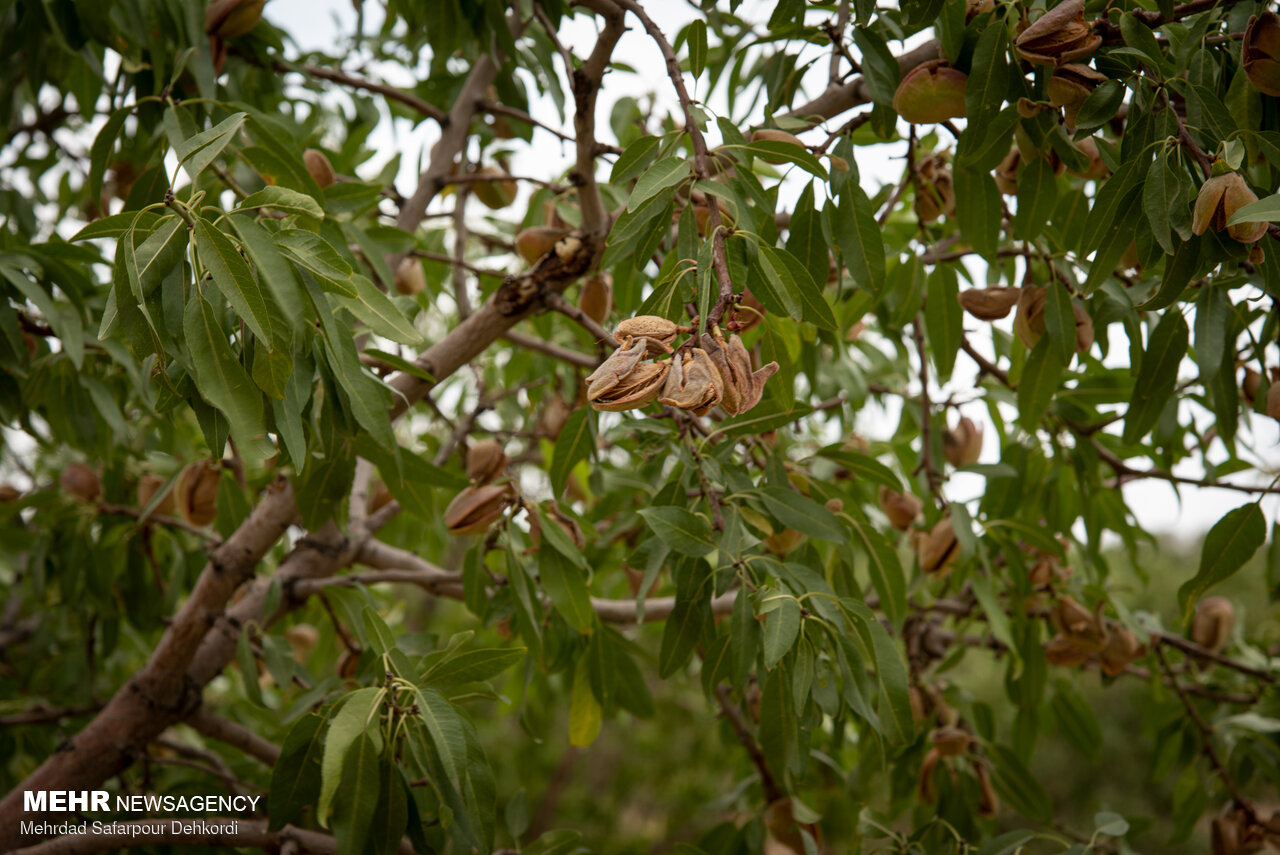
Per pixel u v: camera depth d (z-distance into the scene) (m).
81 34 1.94
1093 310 1.77
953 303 1.88
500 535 1.82
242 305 1.01
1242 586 5.91
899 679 1.38
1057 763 7.96
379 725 1.29
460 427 2.50
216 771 2.15
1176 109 1.41
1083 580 2.60
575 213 2.20
